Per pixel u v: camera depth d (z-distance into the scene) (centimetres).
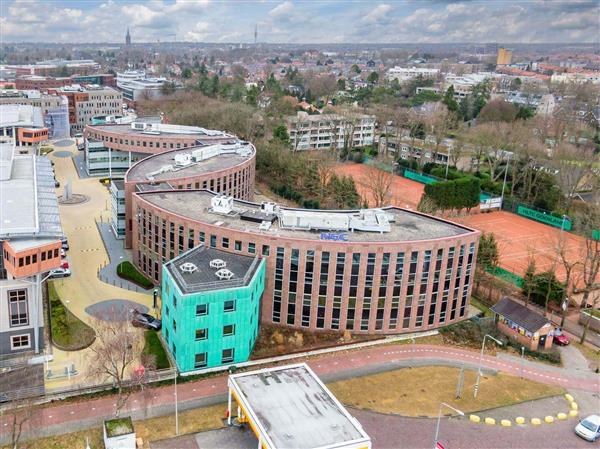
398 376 9138
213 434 7544
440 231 10800
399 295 10200
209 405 8138
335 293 10044
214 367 9019
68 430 7419
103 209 16700
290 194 18812
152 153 19988
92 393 8194
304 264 9888
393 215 11412
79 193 18275
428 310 10494
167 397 8244
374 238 10244
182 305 8419
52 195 11019
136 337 9400
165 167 14362
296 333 10094
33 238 8775
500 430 8006
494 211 19612
